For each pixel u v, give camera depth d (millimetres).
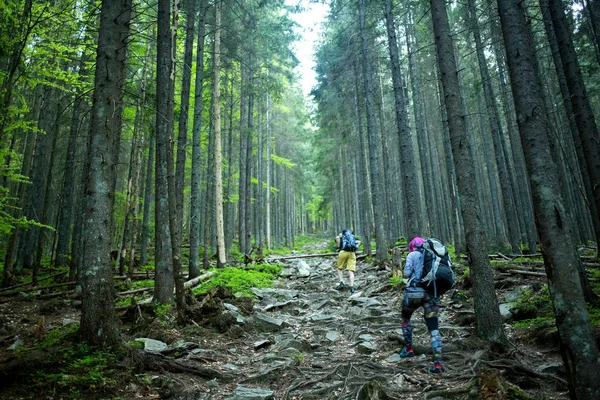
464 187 5566
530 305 6234
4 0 7594
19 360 3916
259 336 6680
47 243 20797
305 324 7621
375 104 20438
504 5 3824
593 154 6781
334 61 16781
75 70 12367
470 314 6480
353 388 4266
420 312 7344
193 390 4176
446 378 4309
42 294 9492
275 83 16781
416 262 5047
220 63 15555
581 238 18234
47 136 13758
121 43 5582
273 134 30422
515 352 4801
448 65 5840
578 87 6957
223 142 23469
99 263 4844
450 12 17062
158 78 7973
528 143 3424
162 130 8039
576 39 10922
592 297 5777
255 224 27688
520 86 3564
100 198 4980
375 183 14195
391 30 11734
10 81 7387
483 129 21391
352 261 10516
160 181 7996
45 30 9109
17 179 10250
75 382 3740
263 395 4102
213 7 14062
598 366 2816
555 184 3256
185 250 21859
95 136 5090
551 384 3936
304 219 65000
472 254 5363
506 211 14578
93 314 4668
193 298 7863
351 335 6594
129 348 4656
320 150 26781
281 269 14992
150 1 11625
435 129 25219
